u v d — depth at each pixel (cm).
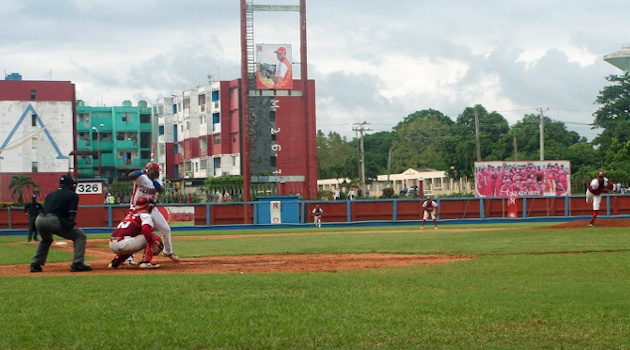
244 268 1566
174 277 1305
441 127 11506
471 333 782
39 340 767
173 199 5778
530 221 5066
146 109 10756
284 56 5581
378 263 1641
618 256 1606
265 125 8319
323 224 4872
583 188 5728
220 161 9238
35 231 3406
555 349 712
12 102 8019
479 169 5438
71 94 8194
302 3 5534
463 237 2523
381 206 4997
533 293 1045
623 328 798
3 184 7975
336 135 11919
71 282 1247
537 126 9556
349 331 792
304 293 1065
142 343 751
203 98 9562
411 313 889
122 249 1572
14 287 1187
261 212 4784
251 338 766
